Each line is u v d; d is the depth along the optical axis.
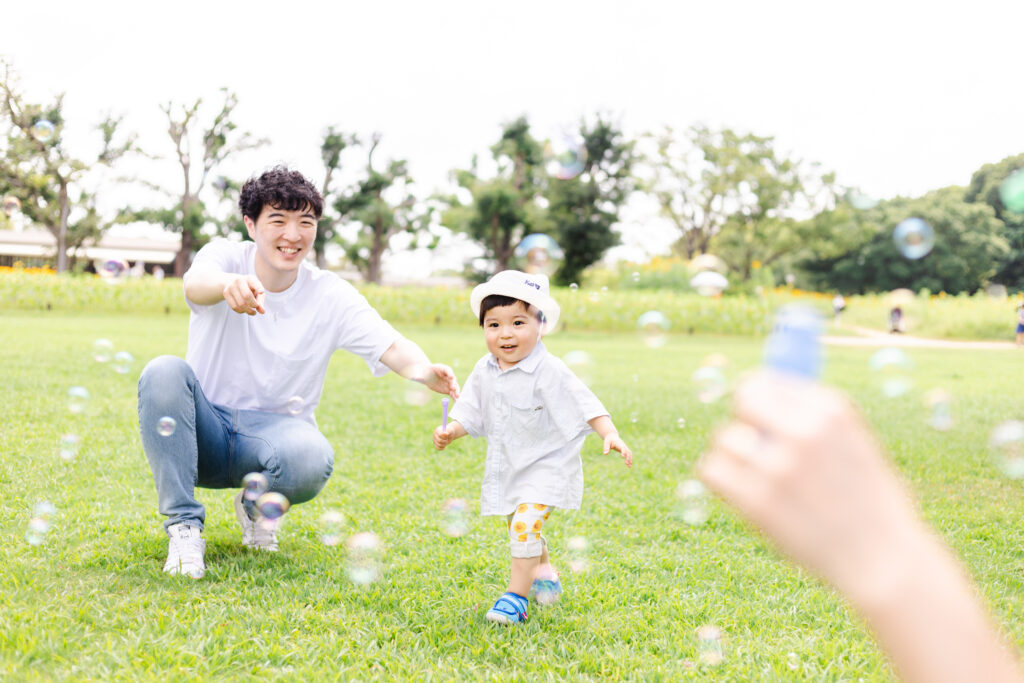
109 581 2.29
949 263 36.62
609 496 3.60
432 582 2.44
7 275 18.52
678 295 21.14
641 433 5.14
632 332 19.38
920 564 0.30
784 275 41.75
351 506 3.29
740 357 11.88
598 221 30.66
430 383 2.61
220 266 2.62
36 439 4.03
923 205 37.59
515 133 34.31
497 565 2.62
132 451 3.96
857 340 18.64
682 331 19.58
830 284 41.00
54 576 2.30
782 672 1.86
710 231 37.38
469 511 3.30
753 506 0.29
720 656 1.94
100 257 34.16
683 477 3.97
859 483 0.29
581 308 19.42
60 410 4.82
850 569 0.29
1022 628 2.13
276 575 2.42
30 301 18.53
